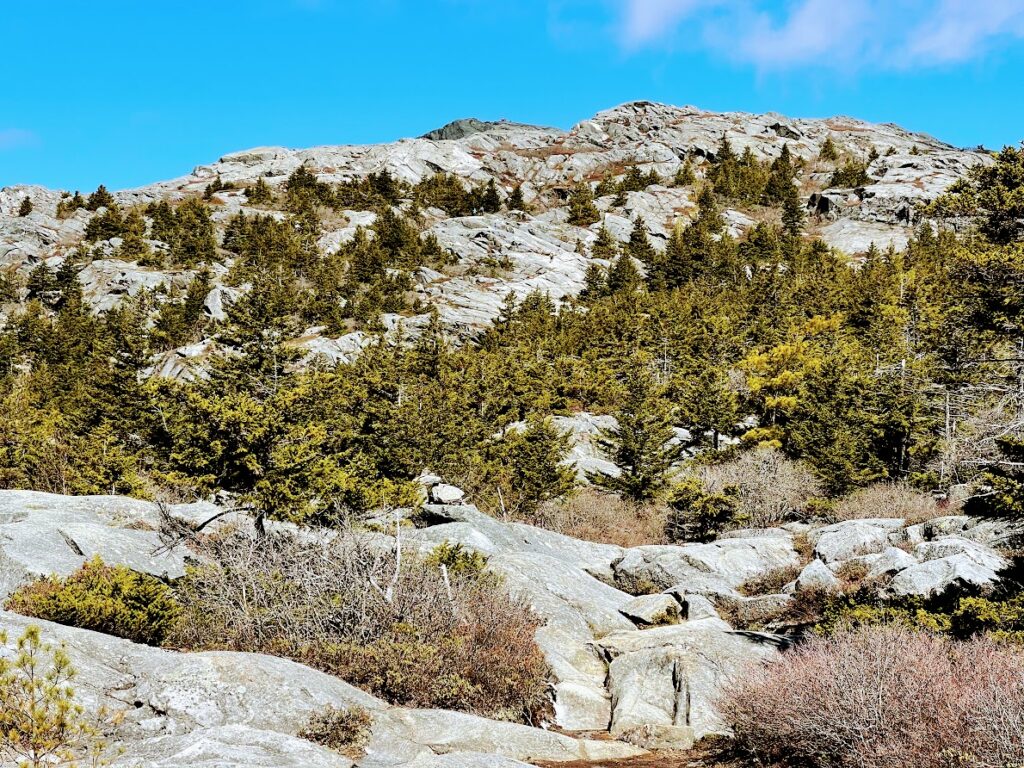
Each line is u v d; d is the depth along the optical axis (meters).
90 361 51.44
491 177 150.75
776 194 123.88
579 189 126.94
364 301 76.19
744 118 175.12
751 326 59.50
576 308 84.00
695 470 35.81
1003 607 10.39
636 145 159.25
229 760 6.03
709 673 11.86
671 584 22.41
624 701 11.51
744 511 32.12
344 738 7.71
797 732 8.24
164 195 138.88
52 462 28.75
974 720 6.70
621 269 87.12
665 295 77.88
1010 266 14.47
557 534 25.52
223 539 13.27
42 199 145.88
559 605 15.80
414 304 82.38
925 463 33.59
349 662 10.08
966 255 15.06
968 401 22.28
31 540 13.19
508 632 11.80
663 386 47.84
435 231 109.38
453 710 9.80
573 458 42.69
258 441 14.16
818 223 114.31
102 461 26.78
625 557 24.66
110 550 13.80
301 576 11.48
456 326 76.25
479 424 40.56
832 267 76.75
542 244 106.19
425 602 11.34
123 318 64.19
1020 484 11.74
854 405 38.78
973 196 16.91
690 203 125.00
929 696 7.43
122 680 7.89
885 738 7.36
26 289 89.31
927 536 21.94
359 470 20.94
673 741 10.16
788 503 32.28
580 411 52.31
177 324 67.19
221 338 32.31
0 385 48.12
